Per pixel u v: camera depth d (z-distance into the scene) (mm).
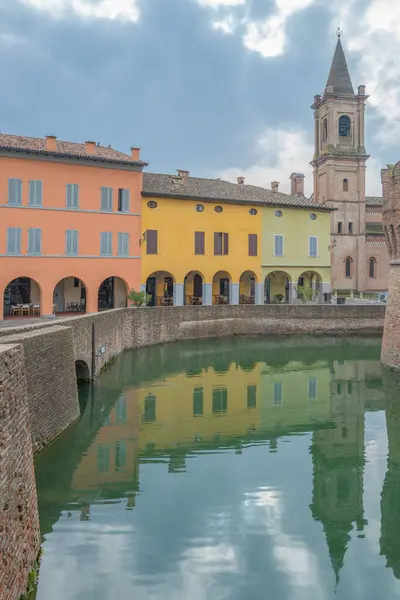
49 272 40594
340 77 73562
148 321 41719
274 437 21281
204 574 11414
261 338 47562
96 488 15812
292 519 14141
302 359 38656
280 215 53781
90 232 42438
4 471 8898
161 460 18391
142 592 10688
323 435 21625
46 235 40375
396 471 17828
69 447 19453
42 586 10688
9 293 41344
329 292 56469
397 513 14711
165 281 51156
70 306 44469
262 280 53000
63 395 19984
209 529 13375
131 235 44656
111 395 27312
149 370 33906
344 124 72562
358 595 10844
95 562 11688
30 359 16484
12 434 9648
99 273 43062
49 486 15953
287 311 49875
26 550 10250
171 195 47375
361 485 16609
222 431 21891
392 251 35125
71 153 40844
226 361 37562
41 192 40062
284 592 10883
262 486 16266
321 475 17297
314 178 76625
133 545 12484
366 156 71312
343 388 29922
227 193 52062
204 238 49812
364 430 22375
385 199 34562
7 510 8930
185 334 45344
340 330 50531
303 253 55031
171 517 14008
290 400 27234
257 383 30953
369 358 39125
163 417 23719
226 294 54500
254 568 11703
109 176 43219
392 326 35531
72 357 21500
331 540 13055
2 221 38625
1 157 38562
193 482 16469
